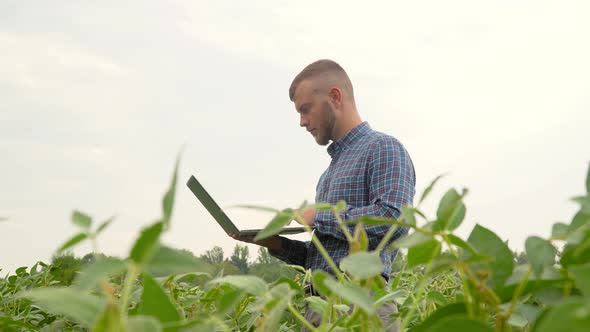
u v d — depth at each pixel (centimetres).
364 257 41
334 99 231
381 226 183
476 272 42
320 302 67
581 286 29
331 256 194
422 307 78
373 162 202
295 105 243
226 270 112
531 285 42
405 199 193
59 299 32
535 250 39
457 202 40
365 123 223
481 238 44
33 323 123
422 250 45
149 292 38
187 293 108
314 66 238
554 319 24
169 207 32
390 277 185
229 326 84
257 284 48
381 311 126
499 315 39
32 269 165
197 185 179
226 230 186
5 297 137
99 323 28
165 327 36
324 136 236
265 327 44
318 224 188
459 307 41
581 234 38
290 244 203
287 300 44
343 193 206
